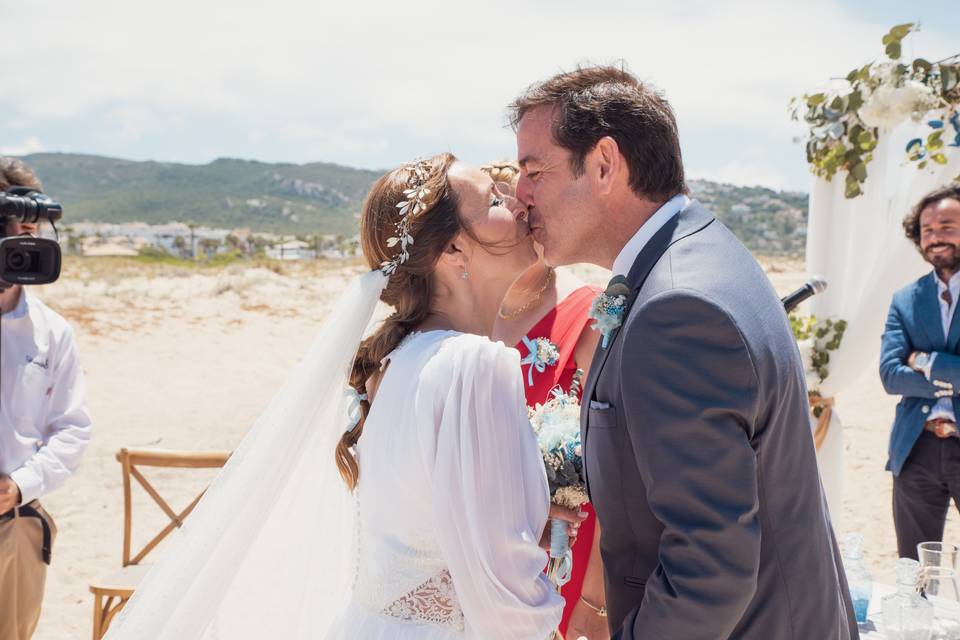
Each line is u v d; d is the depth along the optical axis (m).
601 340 1.95
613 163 1.92
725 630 1.71
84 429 3.78
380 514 1.99
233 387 11.77
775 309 1.83
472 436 1.87
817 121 4.73
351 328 2.11
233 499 2.07
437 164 2.17
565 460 2.17
